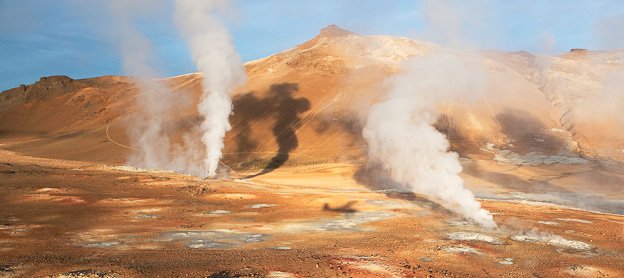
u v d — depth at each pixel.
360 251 16.55
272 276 12.89
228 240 18.38
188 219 23.41
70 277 12.37
